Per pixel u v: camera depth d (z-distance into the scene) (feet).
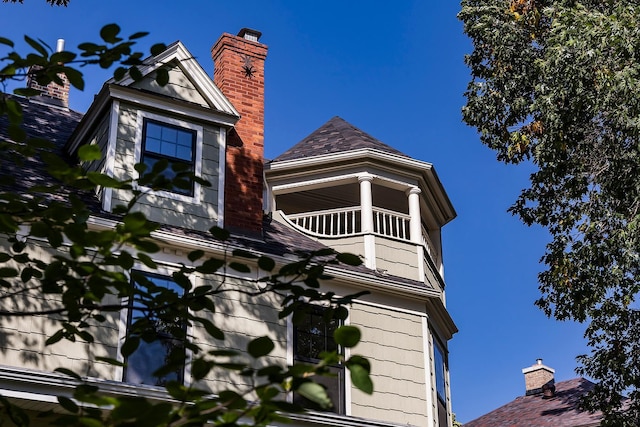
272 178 59.57
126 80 48.24
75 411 14.08
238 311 46.60
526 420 87.15
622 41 54.54
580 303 60.80
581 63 56.24
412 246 57.47
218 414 12.62
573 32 56.85
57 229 16.47
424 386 52.24
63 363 39.99
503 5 70.28
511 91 68.03
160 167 16.42
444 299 62.90
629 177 57.88
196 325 44.65
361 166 58.23
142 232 15.11
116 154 47.03
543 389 92.73
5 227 16.24
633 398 64.13
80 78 17.47
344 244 55.98
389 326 52.75
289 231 56.49
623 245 55.83
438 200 63.46
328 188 65.10
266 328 47.14
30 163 46.96
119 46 17.70
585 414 81.41
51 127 57.26
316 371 12.21
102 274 16.43
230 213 50.14
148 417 11.57
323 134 64.95
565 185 61.98
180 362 15.03
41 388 38.34
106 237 15.14
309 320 49.42
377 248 55.42
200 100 51.34
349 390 48.88
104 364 41.04
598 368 63.82
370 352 51.08
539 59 61.21
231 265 17.17
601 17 55.88
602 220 58.75
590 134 61.77
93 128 50.26
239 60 55.83
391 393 50.57
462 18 71.41
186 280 17.30
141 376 41.83
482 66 71.26
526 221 65.57
